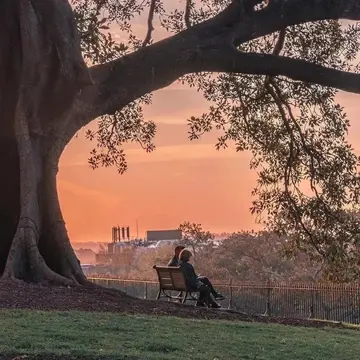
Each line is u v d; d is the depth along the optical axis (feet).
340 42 66.74
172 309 37.68
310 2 55.93
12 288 38.27
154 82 53.67
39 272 42.65
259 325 34.99
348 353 28.09
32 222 44.65
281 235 69.82
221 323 33.47
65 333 25.45
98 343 24.13
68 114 49.16
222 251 153.07
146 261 179.32
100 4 58.85
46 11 46.62
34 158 47.24
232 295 79.25
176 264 53.52
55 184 47.67
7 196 48.93
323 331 36.55
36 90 47.26
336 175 68.33
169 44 54.08
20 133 46.93
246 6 55.72
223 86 72.18
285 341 29.63
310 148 69.31
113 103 52.80
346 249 66.33
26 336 24.41
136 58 53.42
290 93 69.36
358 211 67.10
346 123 69.00
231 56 54.65
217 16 56.03
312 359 25.64
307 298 73.51
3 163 49.19
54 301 35.76
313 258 67.97
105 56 55.36
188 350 24.56
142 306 37.58
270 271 142.51
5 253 48.65
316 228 67.51
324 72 55.67
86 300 37.06
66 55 46.62
